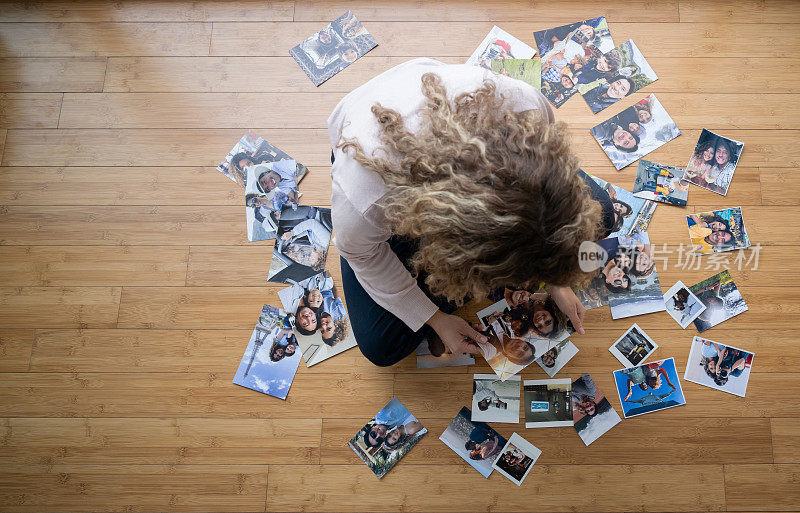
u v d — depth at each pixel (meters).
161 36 1.95
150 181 1.88
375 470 1.70
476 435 1.70
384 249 1.23
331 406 1.74
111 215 1.86
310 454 1.72
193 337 1.79
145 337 1.79
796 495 1.66
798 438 1.68
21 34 1.95
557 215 0.81
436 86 0.94
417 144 0.87
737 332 1.74
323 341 1.77
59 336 1.80
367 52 1.92
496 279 0.87
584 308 1.69
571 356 1.73
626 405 1.71
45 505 1.71
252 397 1.75
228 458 1.72
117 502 1.71
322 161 1.87
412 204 0.84
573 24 1.91
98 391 1.77
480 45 1.91
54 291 1.82
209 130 1.90
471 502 1.68
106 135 1.91
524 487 1.68
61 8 1.96
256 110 1.91
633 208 1.81
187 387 1.76
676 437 1.69
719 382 1.71
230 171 1.87
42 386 1.77
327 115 1.89
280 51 1.93
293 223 1.84
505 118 0.84
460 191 0.79
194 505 1.71
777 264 1.76
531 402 1.71
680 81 1.87
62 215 1.87
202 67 1.93
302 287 1.80
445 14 1.92
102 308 1.81
